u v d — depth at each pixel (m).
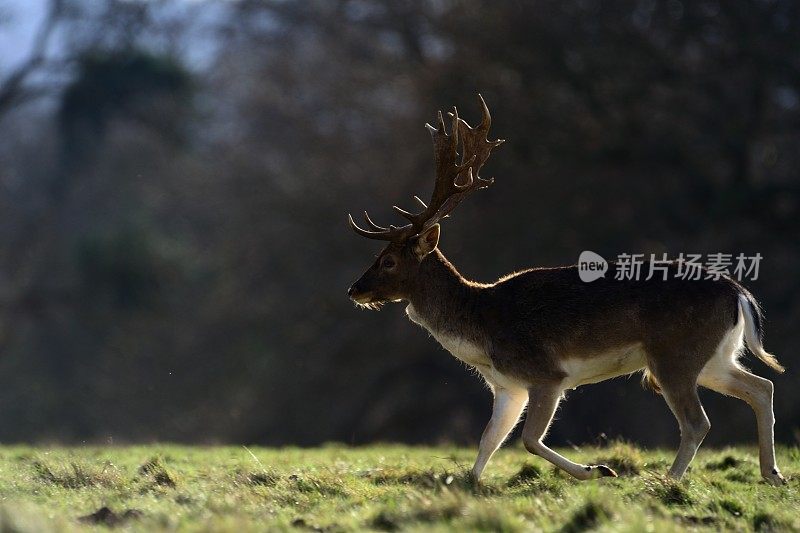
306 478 15.24
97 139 79.81
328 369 62.84
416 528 11.44
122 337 77.06
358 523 12.18
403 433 63.56
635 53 51.00
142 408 73.62
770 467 16.14
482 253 53.75
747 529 12.31
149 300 75.38
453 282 17.28
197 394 70.19
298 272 63.75
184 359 70.69
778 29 48.97
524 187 53.62
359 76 63.53
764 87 50.78
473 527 11.59
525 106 51.97
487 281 52.94
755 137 51.12
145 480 15.59
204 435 69.19
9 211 86.25
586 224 52.69
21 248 84.50
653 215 52.00
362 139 64.06
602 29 51.09
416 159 58.69
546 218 52.94
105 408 75.94
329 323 62.50
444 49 58.44
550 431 53.00
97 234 76.38
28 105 87.56
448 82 53.97
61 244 83.44
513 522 11.64
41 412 78.81
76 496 14.18
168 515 12.19
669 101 51.91
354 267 61.16
